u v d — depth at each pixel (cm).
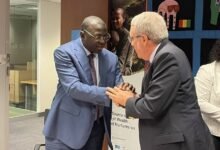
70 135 216
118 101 176
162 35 161
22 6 666
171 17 302
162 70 156
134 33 164
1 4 348
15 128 588
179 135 156
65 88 208
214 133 224
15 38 661
